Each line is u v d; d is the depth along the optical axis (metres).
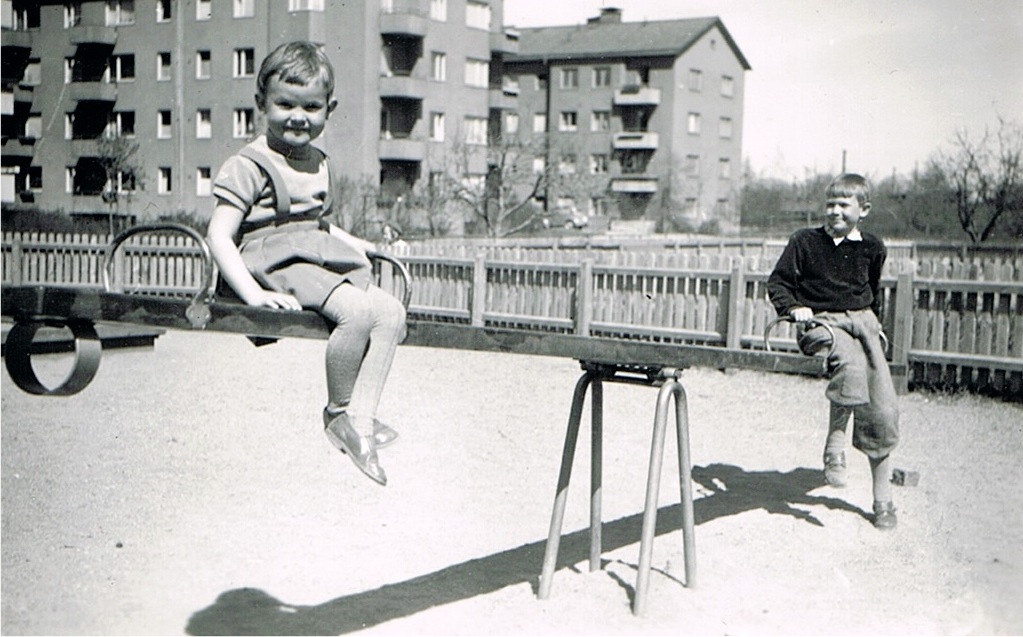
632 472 6.64
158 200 39.56
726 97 72.69
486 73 52.41
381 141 46.16
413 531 5.18
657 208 68.81
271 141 3.06
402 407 8.93
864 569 4.69
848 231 5.64
